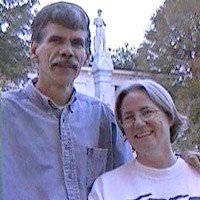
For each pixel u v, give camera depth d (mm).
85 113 2248
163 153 2098
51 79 2115
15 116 2123
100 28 13391
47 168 2088
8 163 2049
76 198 2086
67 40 2096
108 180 2086
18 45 11922
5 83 10711
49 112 2160
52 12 2098
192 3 14539
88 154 2193
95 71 12188
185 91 13750
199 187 2064
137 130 2080
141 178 2070
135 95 2104
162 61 14844
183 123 2201
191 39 14500
